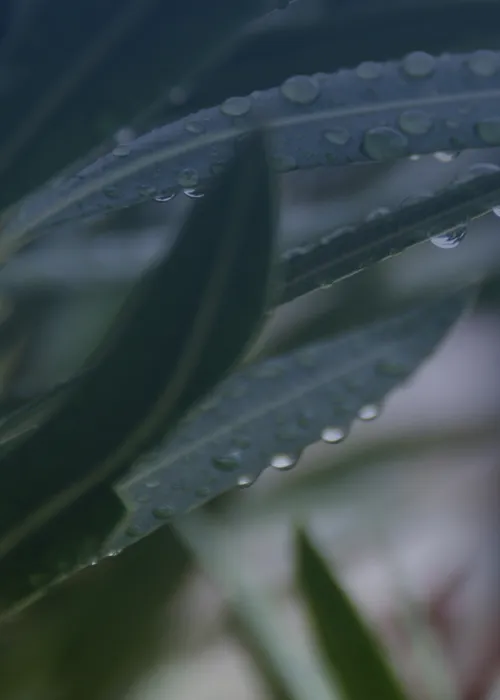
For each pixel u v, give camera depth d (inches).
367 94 13.9
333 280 13.9
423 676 18.1
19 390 15.9
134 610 17.6
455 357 24.6
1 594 12.7
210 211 13.2
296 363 14.0
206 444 13.6
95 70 13.2
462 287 14.4
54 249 17.9
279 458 13.7
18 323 17.5
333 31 13.9
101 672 17.4
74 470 12.9
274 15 13.9
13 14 13.2
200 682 19.0
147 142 13.7
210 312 13.1
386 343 14.2
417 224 14.0
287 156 13.8
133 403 13.0
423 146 13.9
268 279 13.1
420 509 24.9
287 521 20.2
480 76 14.0
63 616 17.4
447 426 23.2
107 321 18.3
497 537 24.5
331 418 13.9
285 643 16.8
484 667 21.1
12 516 12.8
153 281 13.1
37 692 17.2
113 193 13.6
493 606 22.2
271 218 13.2
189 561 17.7
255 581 17.3
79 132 13.2
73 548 12.8
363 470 21.9
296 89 13.8
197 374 13.0
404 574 21.7
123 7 13.3
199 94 13.7
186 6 13.3
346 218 18.8
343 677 14.8
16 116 13.1
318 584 14.8
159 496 13.3
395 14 14.0
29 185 13.1
